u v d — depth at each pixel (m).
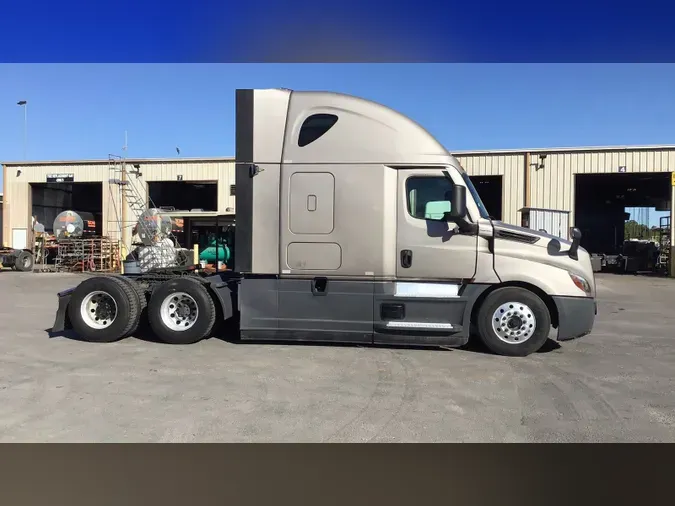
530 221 23.03
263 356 6.82
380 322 6.95
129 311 7.65
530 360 6.70
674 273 23.70
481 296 7.02
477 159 25.19
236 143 7.09
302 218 6.98
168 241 8.89
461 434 4.23
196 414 4.62
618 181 28.58
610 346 7.63
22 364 6.40
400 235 6.91
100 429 4.29
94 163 28.25
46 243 28.23
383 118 6.95
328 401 4.99
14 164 29.34
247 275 7.16
